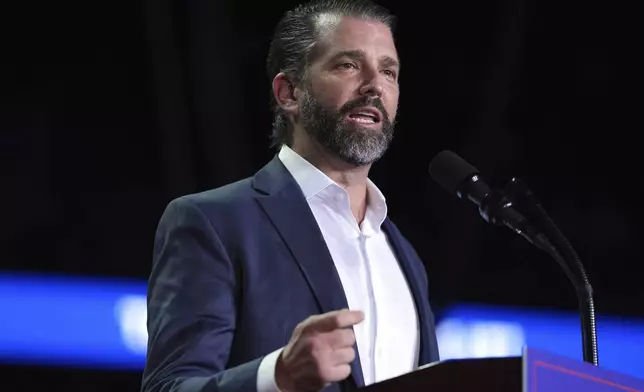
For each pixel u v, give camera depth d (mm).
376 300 7414
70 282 16391
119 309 16484
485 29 19234
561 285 18797
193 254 6754
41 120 18000
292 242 6992
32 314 16016
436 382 5047
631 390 4906
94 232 17812
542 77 19656
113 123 18250
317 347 5105
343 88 7535
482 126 19312
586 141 19891
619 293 19391
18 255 17344
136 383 16234
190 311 6473
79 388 16125
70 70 18047
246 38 18859
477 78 19500
